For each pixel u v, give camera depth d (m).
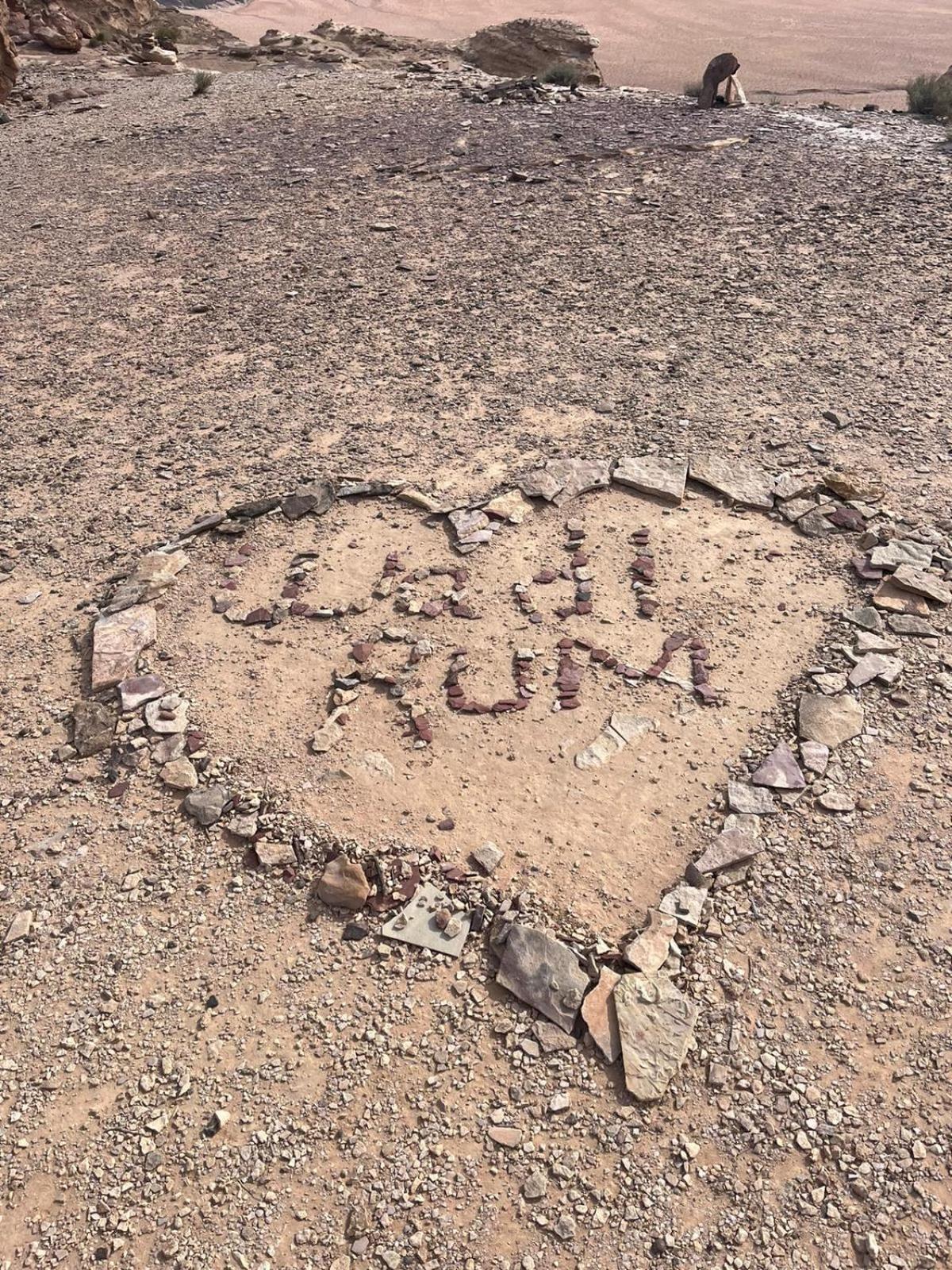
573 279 8.69
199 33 29.72
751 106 14.98
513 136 13.49
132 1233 2.77
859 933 3.40
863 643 4.50
